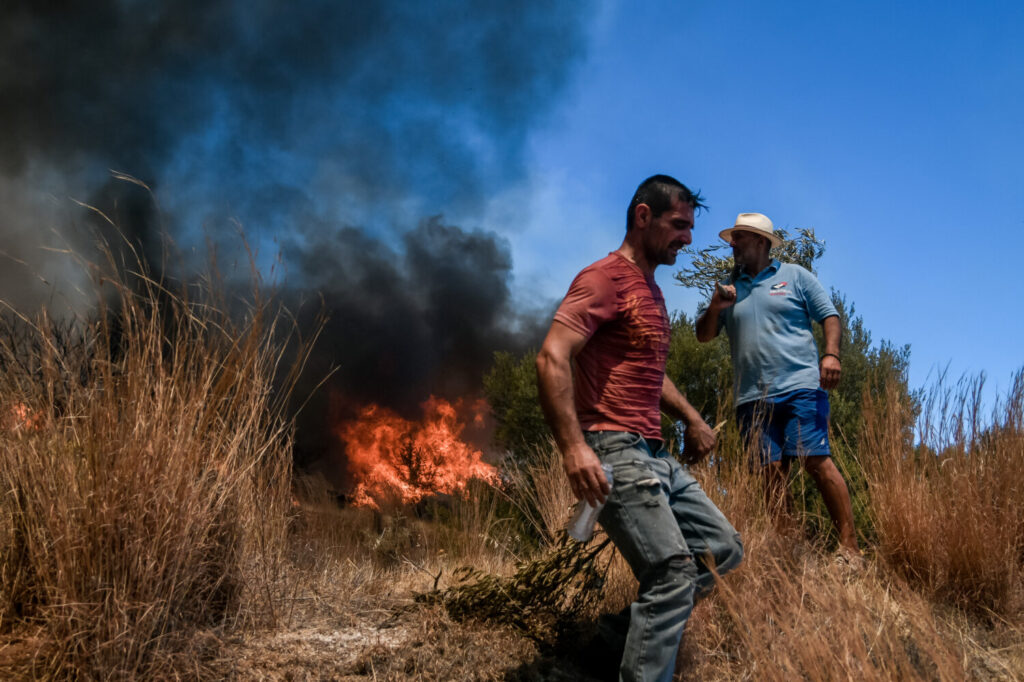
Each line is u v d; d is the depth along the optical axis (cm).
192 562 252
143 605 225
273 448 316
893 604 328
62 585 221
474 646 276
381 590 348
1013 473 407
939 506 388
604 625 283
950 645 291
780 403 435
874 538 437
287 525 336
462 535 503
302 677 238
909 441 439
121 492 231
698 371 662
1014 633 339
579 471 231
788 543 367
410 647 267
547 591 304
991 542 366
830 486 421
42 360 254
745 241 462
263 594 284
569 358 239
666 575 237
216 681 229
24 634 233
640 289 254
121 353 257
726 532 260
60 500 229
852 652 252
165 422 250
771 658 258
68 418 249
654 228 260
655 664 232
